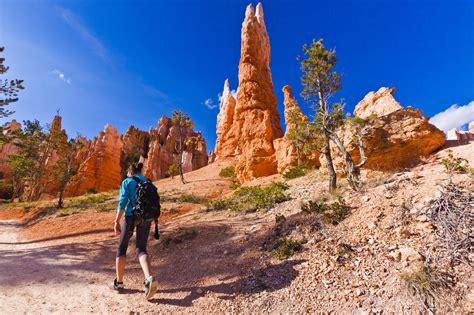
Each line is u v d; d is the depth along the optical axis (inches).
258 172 1020.5
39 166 1362.0
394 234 171.6
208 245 252.8
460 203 166.1
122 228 170.6
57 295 164.2
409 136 471.8
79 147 979.3
